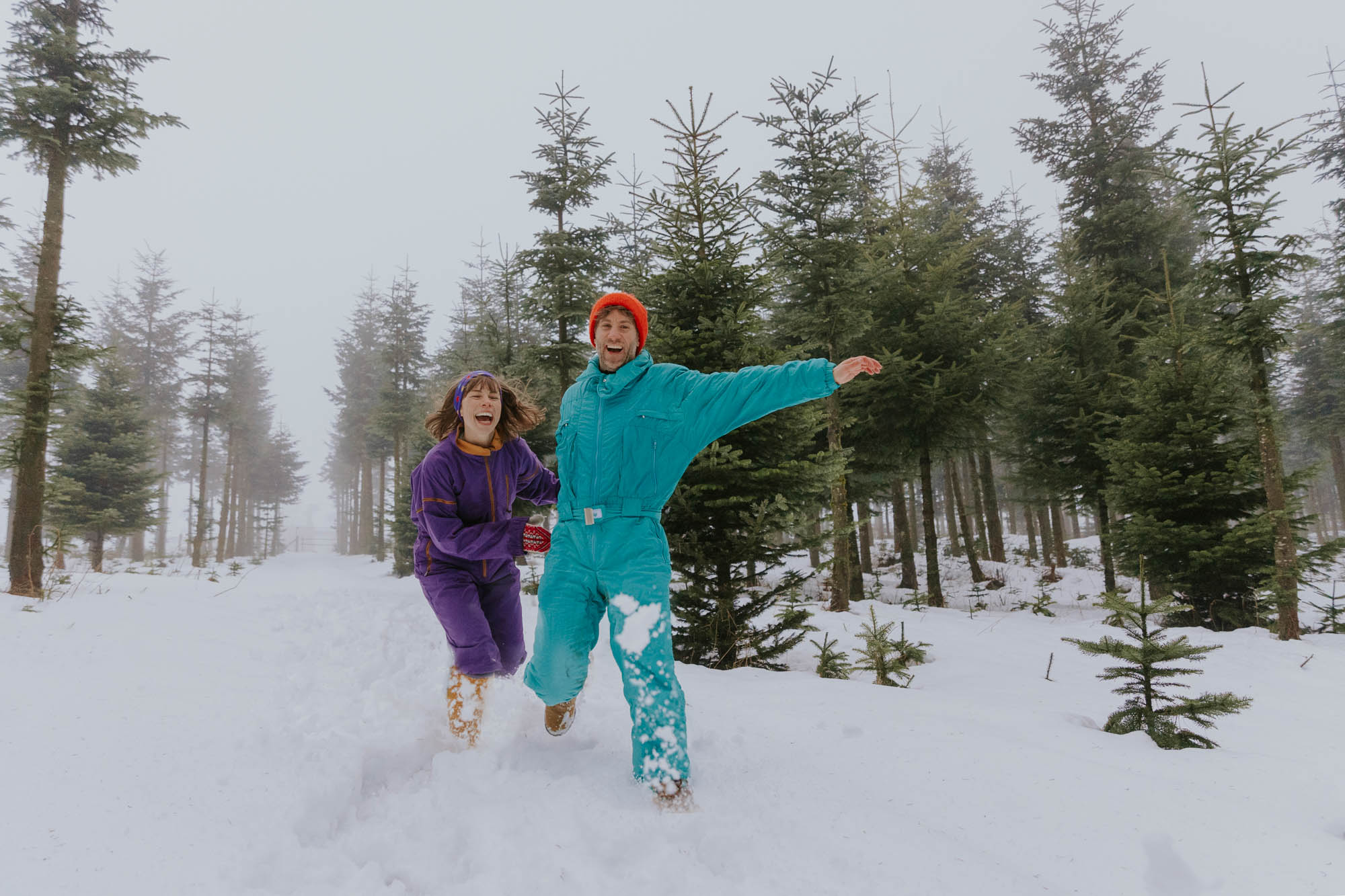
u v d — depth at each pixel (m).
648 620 2.44
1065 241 17.75
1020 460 16.59
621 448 2.58
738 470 6.29
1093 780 2.60
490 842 1.97
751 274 7.34
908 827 2.15
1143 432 11.74
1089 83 19.00
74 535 21.25
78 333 10.79
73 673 3.40
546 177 14.42
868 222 16.12
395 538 26.69
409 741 2.76
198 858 1.80
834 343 13.05
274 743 2.67
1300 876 1.86
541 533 2.97
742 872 1.85
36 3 11.26
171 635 4.75
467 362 17.92
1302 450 32.34
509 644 3.25
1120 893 1.81
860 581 15.26
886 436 14.77
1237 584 10.42
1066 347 15.99
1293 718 4.40
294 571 30.66
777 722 3.40
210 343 32.94
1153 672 3.77
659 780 2.25
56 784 2.13
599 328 2.74
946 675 6.21
